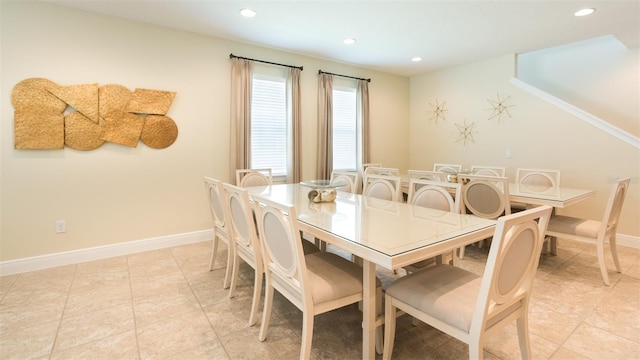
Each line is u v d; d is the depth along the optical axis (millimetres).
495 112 4715
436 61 4867
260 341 1865
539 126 4277
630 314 2145
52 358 1703
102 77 3180
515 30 3551
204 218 3855
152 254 3361
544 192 3094
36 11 2865
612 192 2551
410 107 5949
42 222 2975
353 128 5238
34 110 2877
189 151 3711
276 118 4375
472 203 3121
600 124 3777
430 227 1736
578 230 2736
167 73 3531
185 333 1943
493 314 1299
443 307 1380
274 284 1819
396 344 1839
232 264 2537
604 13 3082
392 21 3301
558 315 2137
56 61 2963
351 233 1619
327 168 4746
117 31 3236
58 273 2850
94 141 3152
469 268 2992
